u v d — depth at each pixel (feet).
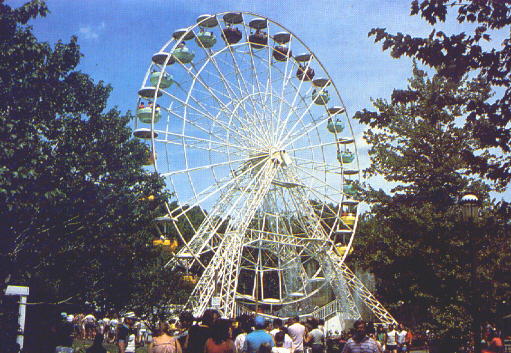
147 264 118.73
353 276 178.81
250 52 162.30
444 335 78.89
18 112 76.84
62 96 89.04
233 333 59.47
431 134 80.38
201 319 49.14
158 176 104.83
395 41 39.68
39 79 81.00
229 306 151.94
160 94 153.58
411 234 79.66
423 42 39.37
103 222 95.91
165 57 153.69
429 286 79.92
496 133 41.19
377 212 85.40
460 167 79.41
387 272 85.81
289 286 208.64
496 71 39.34
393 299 89.66
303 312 204.13
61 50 87.51
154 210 107.14
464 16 38.83
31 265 89.35
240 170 161.58
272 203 170.60
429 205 79.97
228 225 157.17
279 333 58.49
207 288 148.46
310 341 68.18
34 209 79.41
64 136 89.56
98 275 105.50
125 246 104.12
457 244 73.36
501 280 72.49
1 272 80.53
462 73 39.81
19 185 69.26
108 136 96.43
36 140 77.61
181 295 122.93
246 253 277.44
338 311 178.40
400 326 107.24
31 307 96.73
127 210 98.32
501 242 72.74
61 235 91.09
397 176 83.66
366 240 88.38
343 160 177.17
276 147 162.71
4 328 75.56
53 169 84.12
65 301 99.96
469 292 71.72
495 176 43.19
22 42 77.82
